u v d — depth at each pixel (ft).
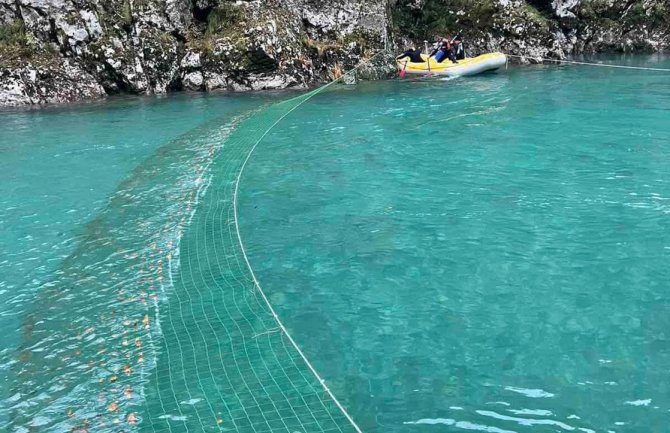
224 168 28.53
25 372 13.21
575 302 15.34
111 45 48.60
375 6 56.70
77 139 34.99
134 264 18.60
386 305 15.60
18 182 27.14
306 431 10.86
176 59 50.83
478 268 17.44
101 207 23.84
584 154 28.12
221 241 20.11
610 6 68.59
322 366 13.03
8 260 19.17
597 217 20.74
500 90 46.11
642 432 10.71
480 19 63.67
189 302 16.05
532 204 22.18
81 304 16.21
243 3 52.60
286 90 50.67
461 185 24.61
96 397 12.24
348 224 21.15
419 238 19.66
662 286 15.97
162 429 11.14
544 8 67.10
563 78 50.78
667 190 23.08
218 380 12.51
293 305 15.75
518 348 13.44
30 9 48.08
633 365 12.64
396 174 26.48
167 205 23.82
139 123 39.09
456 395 11.93
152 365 13.21
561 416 11.21
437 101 42.73
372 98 45.01
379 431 10.96
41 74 46.98
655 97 40.70
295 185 25.61
